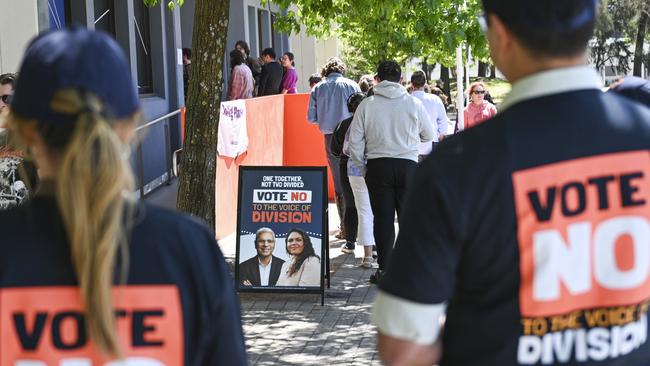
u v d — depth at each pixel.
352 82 12.84
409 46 13.80
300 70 33.09
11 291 2.16
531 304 2.48
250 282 9.47
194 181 8.97
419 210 2.47
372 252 11.44
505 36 2.56
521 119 2.51
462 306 2.54
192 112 8.93
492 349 2.52
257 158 15.36
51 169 2.18
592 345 2.54
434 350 2.55
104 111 2.13
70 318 2.17
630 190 2.52
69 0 13.35
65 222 2.14
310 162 17.58
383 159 9.59
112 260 2.12
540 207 2.47
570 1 2.48
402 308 2.47
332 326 8.45
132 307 2.19
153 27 16.97
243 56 17.84
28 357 2.17
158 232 2.22
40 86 2.11
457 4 11.83
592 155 2.52
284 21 12.57
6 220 2.20
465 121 15.32
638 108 2.62
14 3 10.45
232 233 13.61
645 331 2.62
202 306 2.23
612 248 2.52
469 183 2.44
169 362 2.20
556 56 2.53
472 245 2.47
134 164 11.84
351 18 13.29
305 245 9.48
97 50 2.14
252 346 7.77
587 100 2.54
